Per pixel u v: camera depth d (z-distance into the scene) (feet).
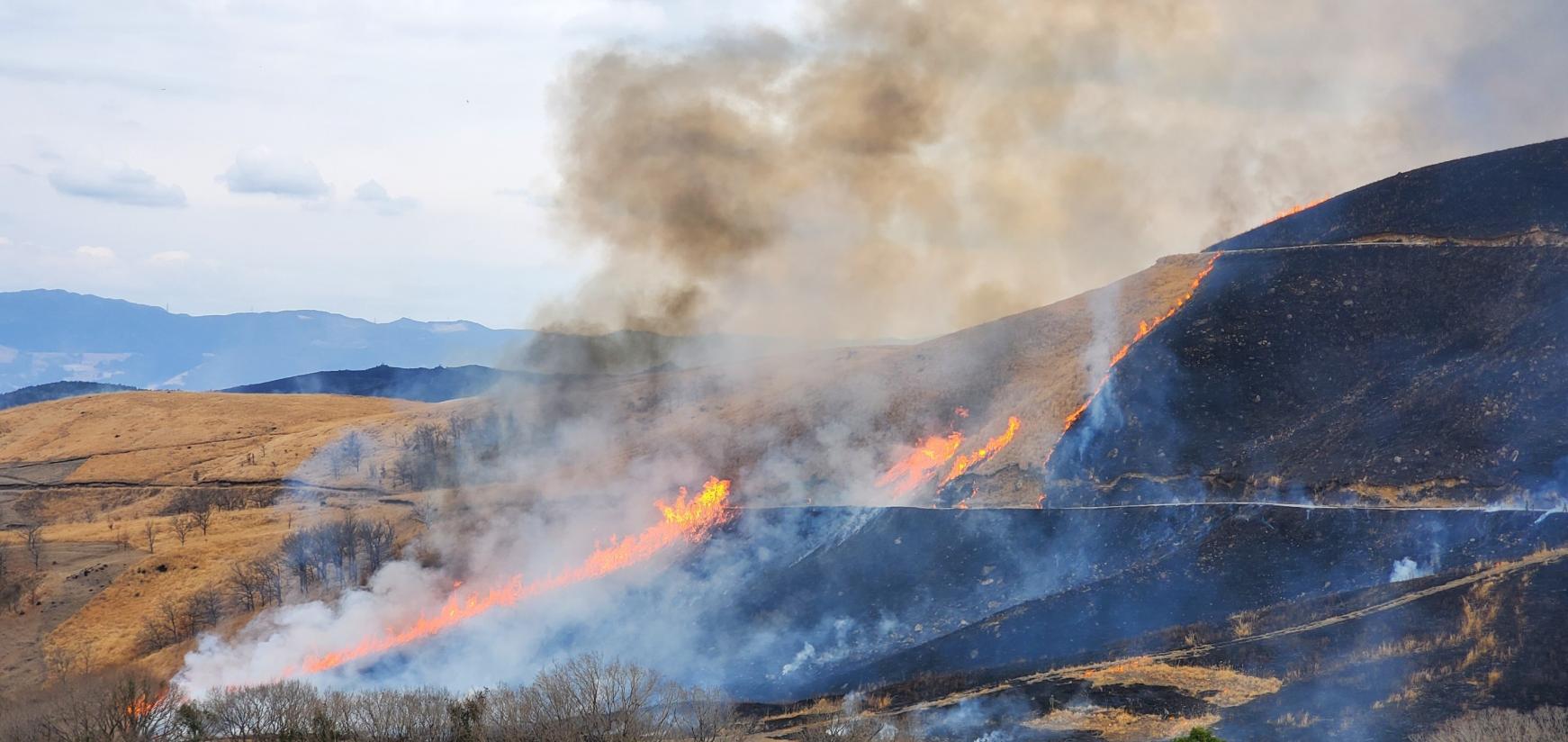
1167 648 292.81
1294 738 236.43
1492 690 238.07
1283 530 340.80
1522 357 390.01
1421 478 348.79
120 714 288.10
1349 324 449.89
